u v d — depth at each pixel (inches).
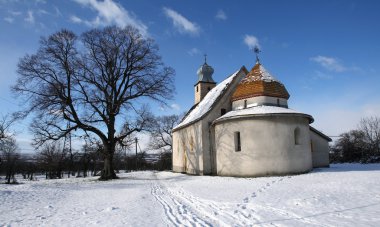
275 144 886.4
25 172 2561.5
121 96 1183.6
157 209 446.9
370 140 2062.0
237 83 1138.7
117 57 1183.6
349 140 2016.5
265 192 550.9
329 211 363.3
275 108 933.8
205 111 1121.4
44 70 1087.0
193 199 535.2
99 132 1165.1
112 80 1176.2
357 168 1036.5
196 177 1021.2
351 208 373.7
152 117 1369.3
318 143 1167.0
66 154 2064.5
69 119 1106.7
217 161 1008.2
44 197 639.8
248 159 900.6
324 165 1157.1
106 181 1081.4
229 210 409.7
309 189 556.1
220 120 984.3
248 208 413.4
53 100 1072.8
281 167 876.0
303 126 943.7
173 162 1496.1
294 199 453.7
